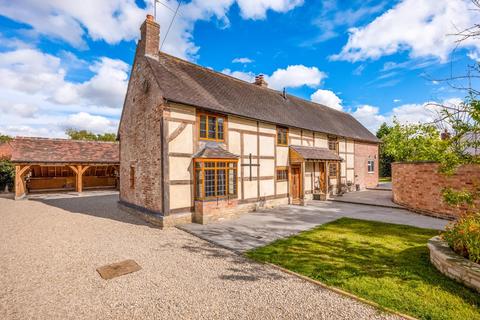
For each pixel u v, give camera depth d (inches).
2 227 341.7
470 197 197.0
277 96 660.7
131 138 456.4
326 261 209.3
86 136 1969.7
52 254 236.2
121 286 174.2
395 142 928.3
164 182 337.7
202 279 183.6
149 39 408.8
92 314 142.0
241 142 442.6
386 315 135.0
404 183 476.7
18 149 692.7
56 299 158.1
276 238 282.4
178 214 350.0
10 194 778.8
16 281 182.2
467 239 174.4
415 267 191.5
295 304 148.7
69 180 885.2
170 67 428.5
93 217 410.0
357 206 509.4
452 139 186.7
